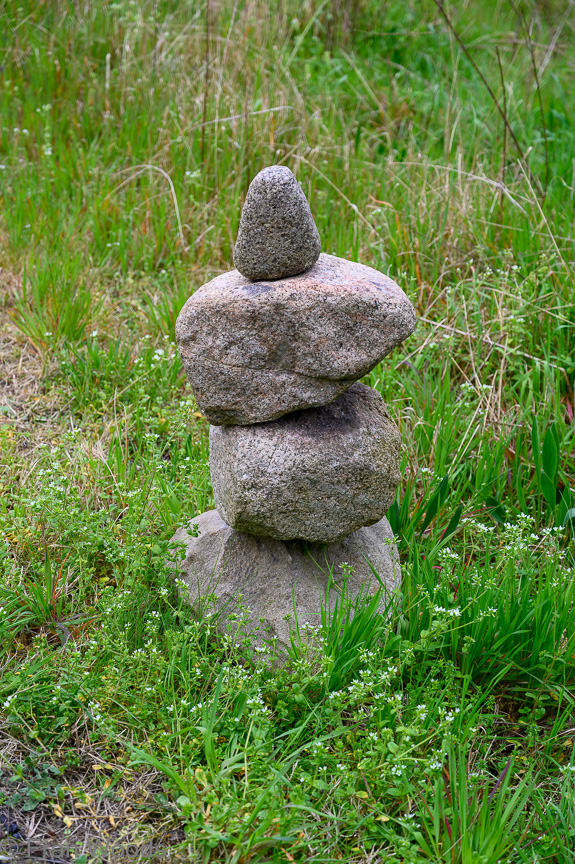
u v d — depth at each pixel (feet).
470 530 10.66
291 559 9.13
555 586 9.27
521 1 25.59
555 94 21.30
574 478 11.87
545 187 17.10
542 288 13.88
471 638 8.63
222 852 7.14
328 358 8.04
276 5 21.13
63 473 11.20
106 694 8.27
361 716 7.80
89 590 9.78
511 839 7.25
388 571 9.66
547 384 12.67
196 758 7.84
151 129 18.26
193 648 8.75
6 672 8.63
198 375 8.31
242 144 17.17
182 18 20.56
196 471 11.03
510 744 8.56
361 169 17.34
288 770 7.77
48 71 19.42
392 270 14.96
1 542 9.71
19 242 15.78
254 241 7.94
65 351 13.28
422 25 23.17
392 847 7.30
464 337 13.58
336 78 20.95
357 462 8.34
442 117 19.51
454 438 12.04
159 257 15.94
